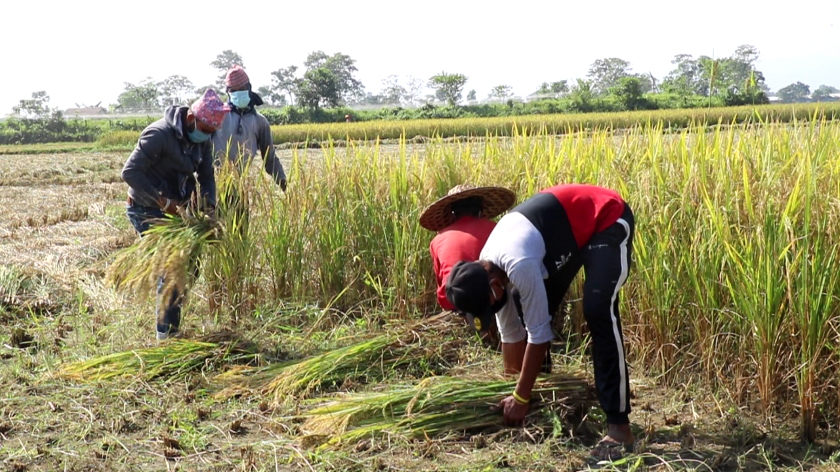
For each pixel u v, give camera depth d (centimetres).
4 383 463
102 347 521
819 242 375
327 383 456
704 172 457
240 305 568
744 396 412
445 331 502
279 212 584
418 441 376
